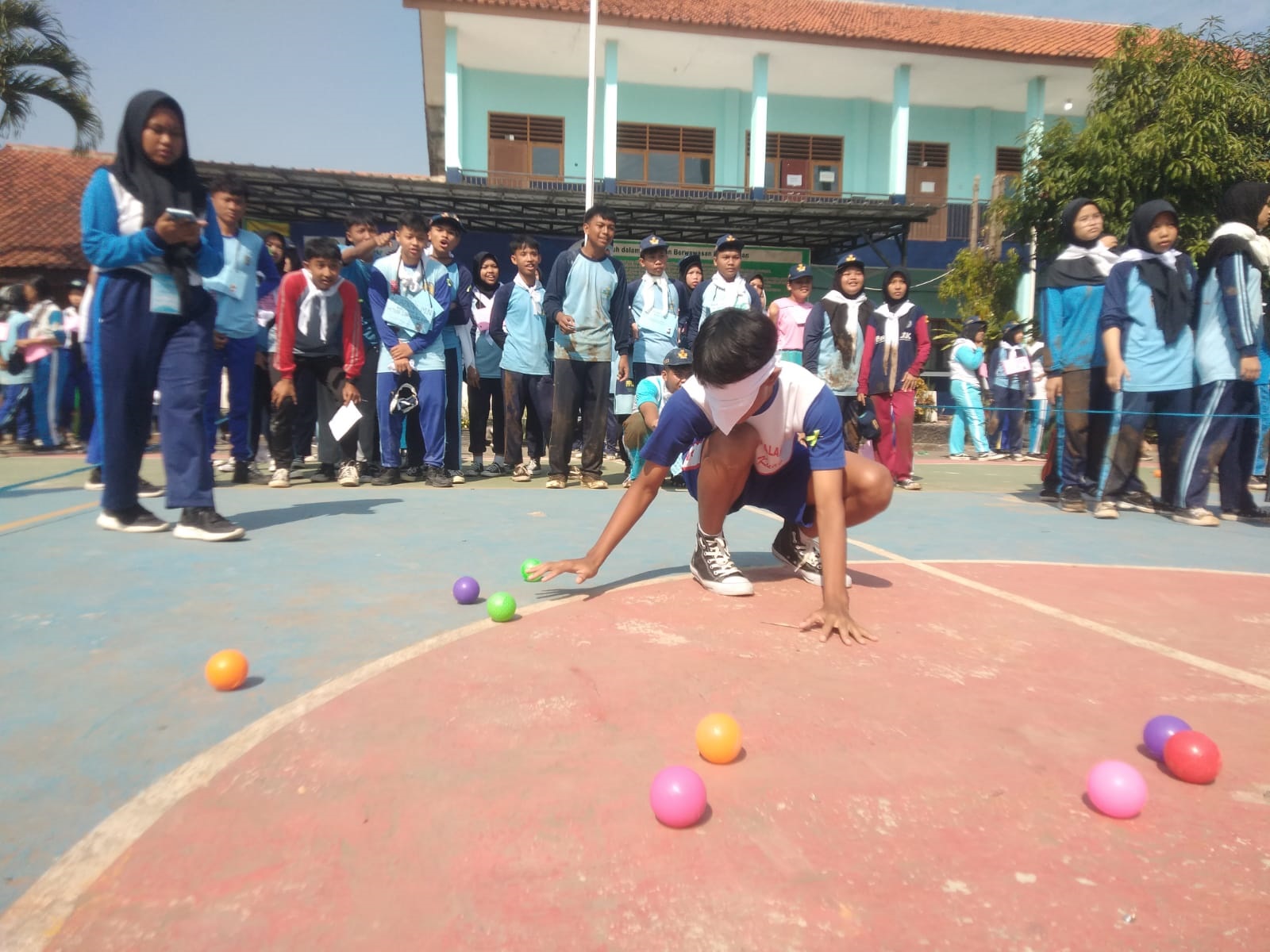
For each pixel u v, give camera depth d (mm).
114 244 3617
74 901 1299
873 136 18969
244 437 6332
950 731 1956
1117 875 1400
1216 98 11539
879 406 6844
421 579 3285
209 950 1194
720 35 15883
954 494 6684
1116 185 12016
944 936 1237
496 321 7074
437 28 15773
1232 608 3102
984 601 3133
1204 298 5250
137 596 2961
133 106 3674
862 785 1694
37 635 2523
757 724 1972
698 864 1416
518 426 7098
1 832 1486
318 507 5102
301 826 1515
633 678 2238
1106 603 3152
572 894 1330
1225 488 5672
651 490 2971
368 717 1970
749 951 1203
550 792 1645
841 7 18719
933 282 18656
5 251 17562
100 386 3941
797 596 3152
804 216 15102
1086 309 5543
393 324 6148
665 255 7090
